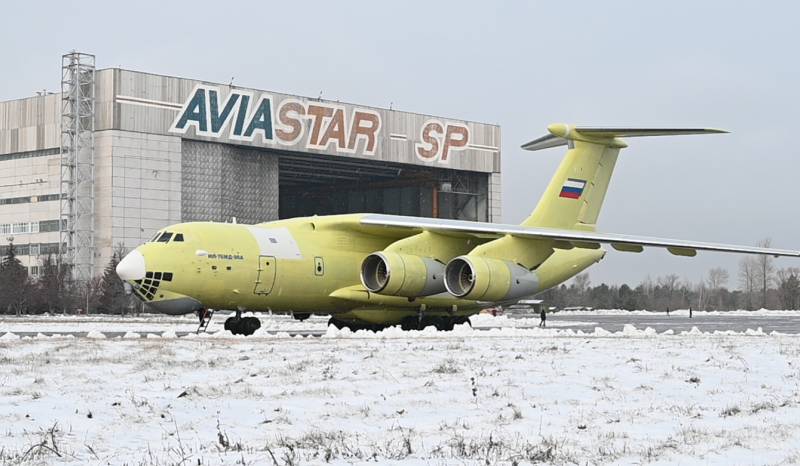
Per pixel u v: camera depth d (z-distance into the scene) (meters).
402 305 40.88
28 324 56.78
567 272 44.47
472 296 38.31
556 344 31.23
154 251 35.22
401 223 39.19
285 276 37.94
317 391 18.78
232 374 21.30
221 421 15.74
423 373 21.72
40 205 101.12
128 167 94.38
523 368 23.05
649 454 13.20
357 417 16.38
